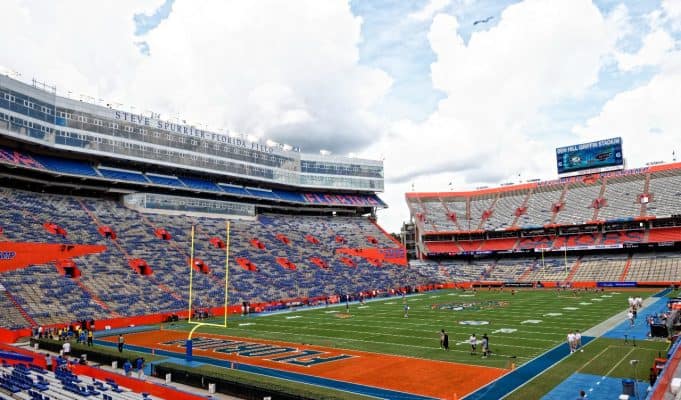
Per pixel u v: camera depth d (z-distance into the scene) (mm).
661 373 18422
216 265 59500
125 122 64125
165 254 56406
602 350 28672
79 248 49000
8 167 53438
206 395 21219
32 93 53781
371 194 103250
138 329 41844
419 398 20734
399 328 39781
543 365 25672
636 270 74312
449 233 94812
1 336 35219
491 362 26828
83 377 23656
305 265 70125
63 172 56188
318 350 31328
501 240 92875
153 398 19125
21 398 19484
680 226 77375
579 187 93562
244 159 80000
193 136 72375
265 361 28219
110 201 63344
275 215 85875
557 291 70875
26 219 49562
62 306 41500
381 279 75875
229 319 47750
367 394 21422
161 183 66562
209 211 71625
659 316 38375
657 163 89250
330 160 94438
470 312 49125
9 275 41906
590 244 82000
